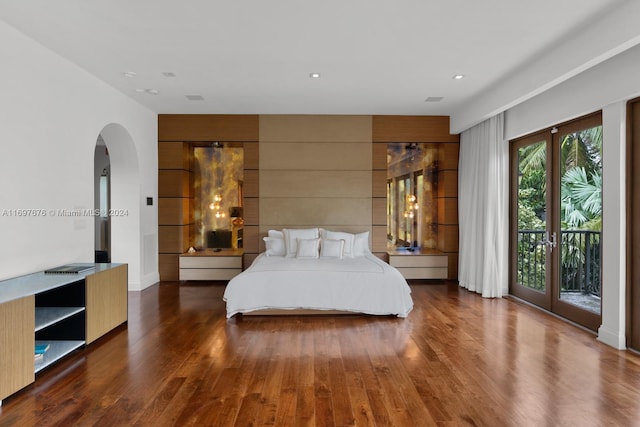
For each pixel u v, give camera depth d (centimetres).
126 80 455
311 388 266
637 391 260
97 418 228
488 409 238
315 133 632
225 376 285
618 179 338
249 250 634
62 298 336
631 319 337
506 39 344
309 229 589
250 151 632
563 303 434
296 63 402
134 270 564
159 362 310
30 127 337
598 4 282
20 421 225
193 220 667
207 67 413
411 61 396
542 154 473
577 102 386
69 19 305
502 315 446
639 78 312
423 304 498
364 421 225
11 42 315
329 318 436
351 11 295
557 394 257
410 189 665
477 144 572
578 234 410
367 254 585
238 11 295
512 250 543
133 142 541
